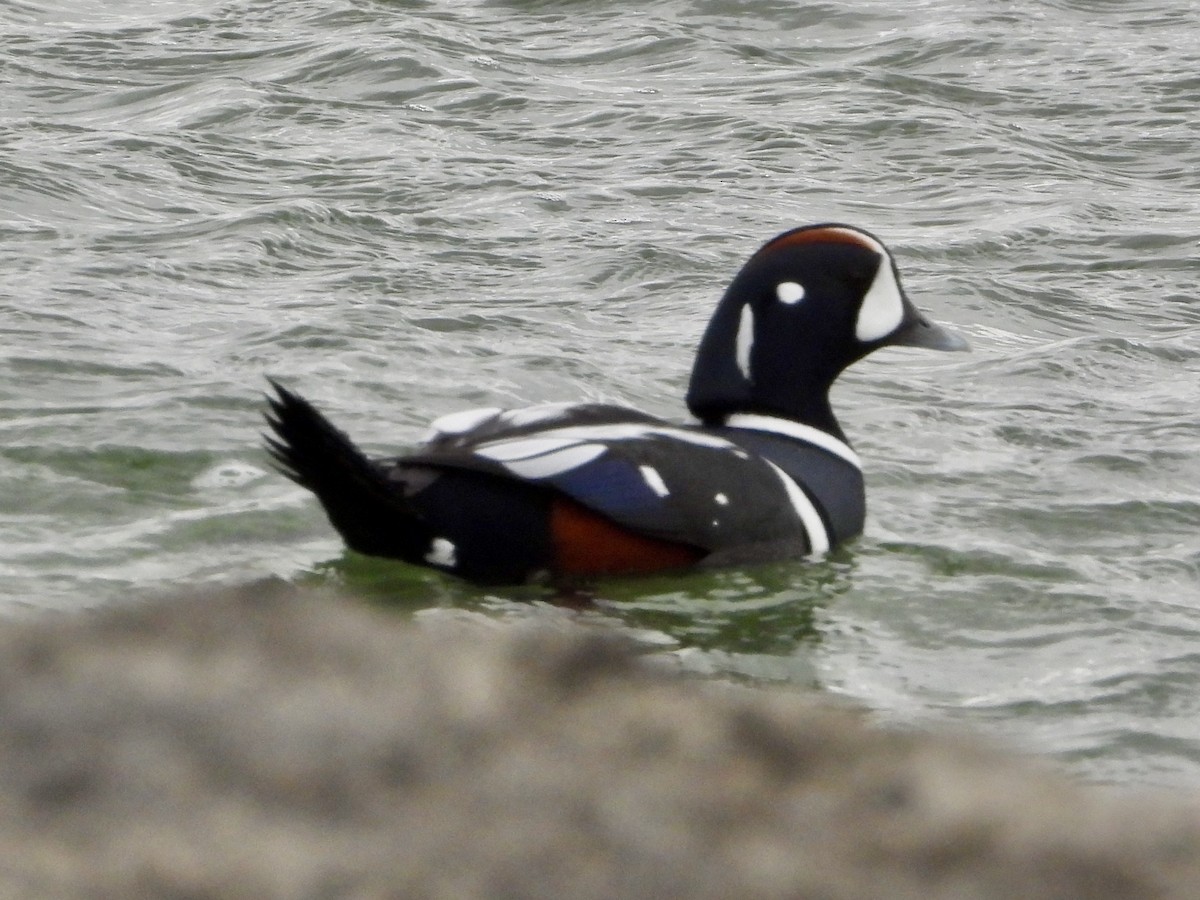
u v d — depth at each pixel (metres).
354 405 15.30
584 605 12.34
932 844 7.32
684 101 24.80
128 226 19.73
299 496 13.47
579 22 27.92
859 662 11.83
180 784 7.43
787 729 8.40
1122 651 12.03
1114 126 24.62
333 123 23.44
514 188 21.61
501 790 7.53
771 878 7.00
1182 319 19.05
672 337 17.67
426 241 19.95
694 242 20.14
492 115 24.08
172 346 16.36
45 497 13.30
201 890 6.70
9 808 7.20
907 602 12.65
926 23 28.11
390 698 8.31
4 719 7.89
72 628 8.97
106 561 12.42
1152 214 21.80
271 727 7.91
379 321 17.25
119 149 21.97
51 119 23.09
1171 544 13.79
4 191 20.22
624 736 8.16
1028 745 10.79
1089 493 14.54
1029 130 24.41
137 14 27.55
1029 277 20.02
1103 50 27.30
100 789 7.36
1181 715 11.23
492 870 6.93
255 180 21.53
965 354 17.73
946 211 21.69
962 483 14.69
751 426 13.55
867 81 25.56
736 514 12.72
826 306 13.59
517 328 17.59
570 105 24.47
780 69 26.16
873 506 14.14
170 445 14.14
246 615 9.34
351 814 7.27
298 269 18.95
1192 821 7.60
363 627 9.30
